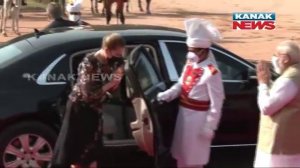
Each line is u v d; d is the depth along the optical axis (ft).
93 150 19.79
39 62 21.79
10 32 65.16
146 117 19.22
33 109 21.18
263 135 18.65
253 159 23.47
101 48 21.22
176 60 22.67
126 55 21.49
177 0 127.24
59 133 20.62
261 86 18.37
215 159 23.03
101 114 19.83
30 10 92.12
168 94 20.03
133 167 21.99
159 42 22.74
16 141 21.22
